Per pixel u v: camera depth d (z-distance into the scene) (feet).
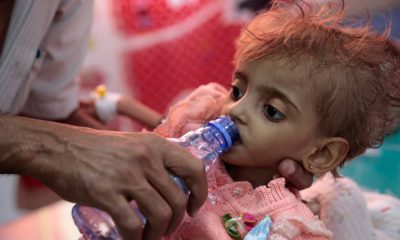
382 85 2.75
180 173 2.11
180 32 6.10
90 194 2.00
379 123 2.84
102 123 5.07
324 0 3.04
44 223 4.65
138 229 2.00
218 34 5.87
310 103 2.55
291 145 2.61
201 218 2.51
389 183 5.68
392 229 3.55
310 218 2.58
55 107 4.55
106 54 6.36
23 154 2.18
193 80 6.10
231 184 2.69
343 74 2.57
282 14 2.85
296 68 2.52
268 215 2.55
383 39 2.88
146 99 6.39
